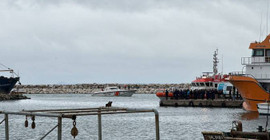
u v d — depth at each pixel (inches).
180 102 3609.7
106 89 7455.7
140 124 2249.0
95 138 1723.7
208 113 2856.8
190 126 2127.2
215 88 3816.4
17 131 1907.0
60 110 809.5
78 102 5339.6
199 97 3604.8
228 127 2064.5
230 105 3373.5
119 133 1876.2
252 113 2687.0
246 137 1043.9
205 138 1030.4
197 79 3983.8
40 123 2272.4
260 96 2618.1
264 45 2714.1
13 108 3949.3
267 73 2696.9
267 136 1024.2
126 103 4972.9
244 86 2647.6
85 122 2361.0
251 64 2748.5
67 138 1718.8
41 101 5634.8
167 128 2044.8
